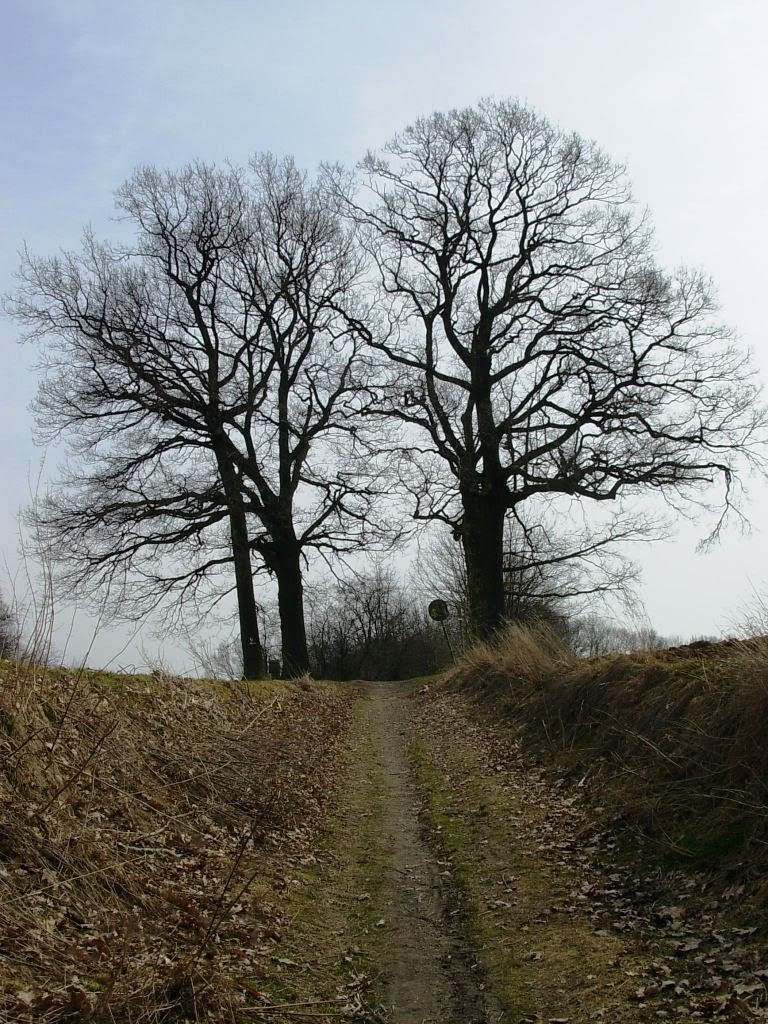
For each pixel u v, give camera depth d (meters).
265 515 27.61
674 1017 5.02
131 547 25.22
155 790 8.18
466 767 12.82
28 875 5.52
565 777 10.52
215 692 12.98
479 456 28.16
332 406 29.47
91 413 24.88
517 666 16.73
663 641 15.59
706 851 7.05
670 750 8.80
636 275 25.84
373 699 26.02
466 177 28.14
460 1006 5.66
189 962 5.27
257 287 28.16
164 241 27.05
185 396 26.09
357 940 6.77
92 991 4.75
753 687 7.91
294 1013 5.41
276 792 9.77
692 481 25.09
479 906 7.34
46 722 7.26
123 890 6.12
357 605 54.53
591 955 6.07
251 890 7.23
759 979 5.20
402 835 9.84
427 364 29.28
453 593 43.91
